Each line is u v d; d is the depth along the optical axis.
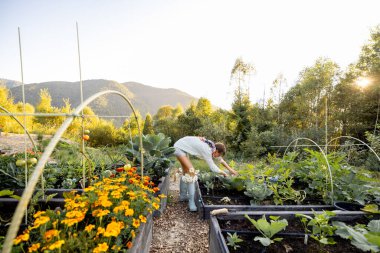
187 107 15.48
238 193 3.05
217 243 1.57
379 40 9.94
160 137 3.35
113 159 4.01
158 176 3.46
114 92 1.43
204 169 5.64
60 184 2.95
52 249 1.06
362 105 9.66
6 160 2.92
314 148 7.75
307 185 3.27
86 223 1.50
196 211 3.10
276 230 1.51
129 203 1.60
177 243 2.29
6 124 10.24
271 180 3.03
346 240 1.63
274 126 10.86
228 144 10.11
